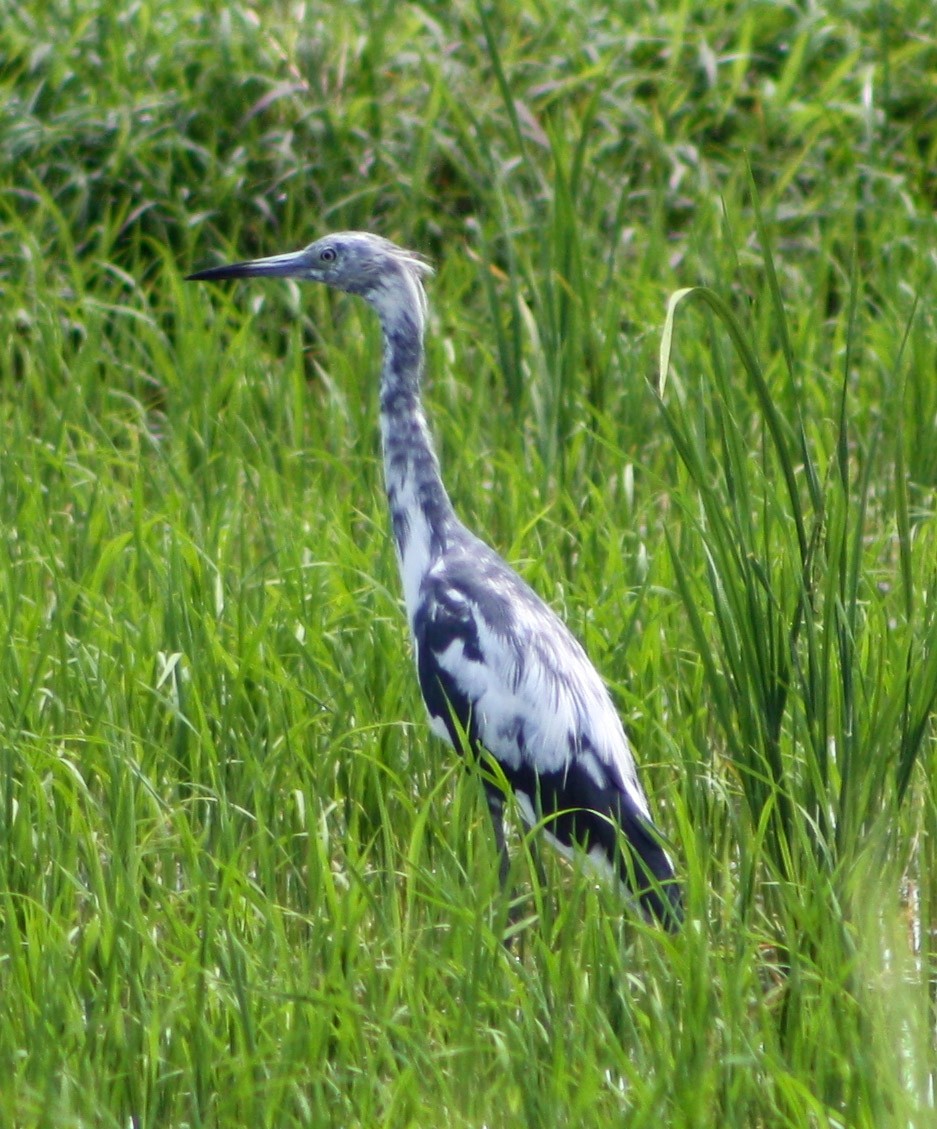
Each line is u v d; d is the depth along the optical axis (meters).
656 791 9.82
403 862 9.32
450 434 13.02
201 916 7.82
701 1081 6.82
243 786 9.23
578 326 13.76
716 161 18.05
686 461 8.25
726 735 8.65
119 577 11.12
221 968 7.76
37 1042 7.11
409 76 17.77
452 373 14.40
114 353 15.60
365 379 14.41
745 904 8.29
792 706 8.94
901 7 18.97
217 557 11.07
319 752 9.74
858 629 9.57
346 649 10.52
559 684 9.27
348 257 10.23
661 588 10.43
